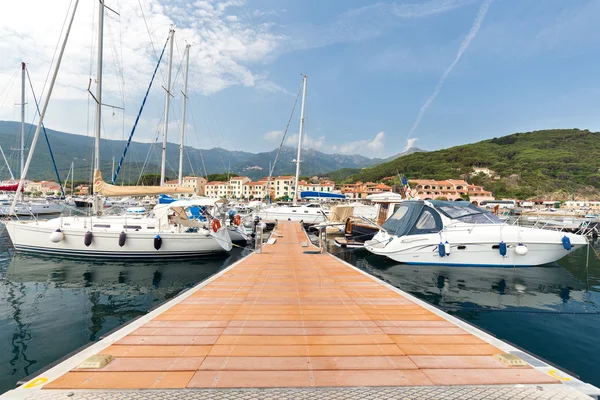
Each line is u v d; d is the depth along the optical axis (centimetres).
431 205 1091
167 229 1183
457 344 358
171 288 852
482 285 855
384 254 1101
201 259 1206
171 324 413
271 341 360
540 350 483
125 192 1255
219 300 537
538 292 799
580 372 418
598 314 647
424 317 453
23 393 245
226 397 246
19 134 3006
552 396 253
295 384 267
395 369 297
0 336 531
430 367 302
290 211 2397
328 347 346
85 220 1182
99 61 1249
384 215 1747
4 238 1641
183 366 296
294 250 1202
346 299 549
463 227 1038
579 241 1016
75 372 279
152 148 2289
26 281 898
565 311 664
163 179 1900
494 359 321
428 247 1048
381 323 427
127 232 1118
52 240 1088
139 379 270
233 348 339
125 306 699
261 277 736
